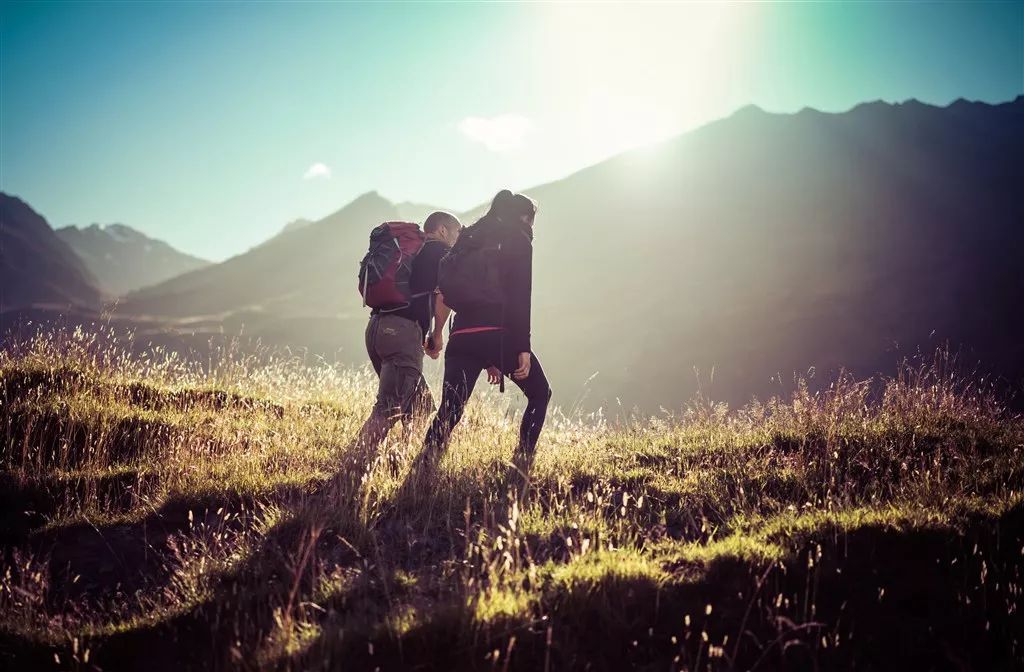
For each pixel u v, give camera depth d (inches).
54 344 321.7
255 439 254.1
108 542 192.7
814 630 140.0
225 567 168.4
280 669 128.7
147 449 253.6
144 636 148.1
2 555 185.0
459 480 205.8
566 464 227.8
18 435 251.3
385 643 134.0
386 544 179.2
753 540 164.4
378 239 251.4
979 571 155.2
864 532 167.0
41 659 142.5
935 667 133.9
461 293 216.4
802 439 243.9
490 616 137.2
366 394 335.9
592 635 137.8
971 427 249.1
